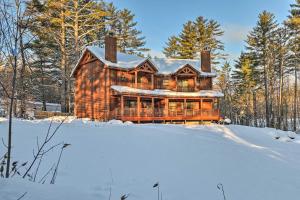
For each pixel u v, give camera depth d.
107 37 31.92
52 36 31.30
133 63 33.22
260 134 23.42
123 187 6.56
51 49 33.59
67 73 36.56
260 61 50.25
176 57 57.16
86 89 33.62
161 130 18.41
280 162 11.51
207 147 13.33
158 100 36.19
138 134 15.32
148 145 12.26
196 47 54.78
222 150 12.91
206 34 54.16
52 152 9.12
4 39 4.14
